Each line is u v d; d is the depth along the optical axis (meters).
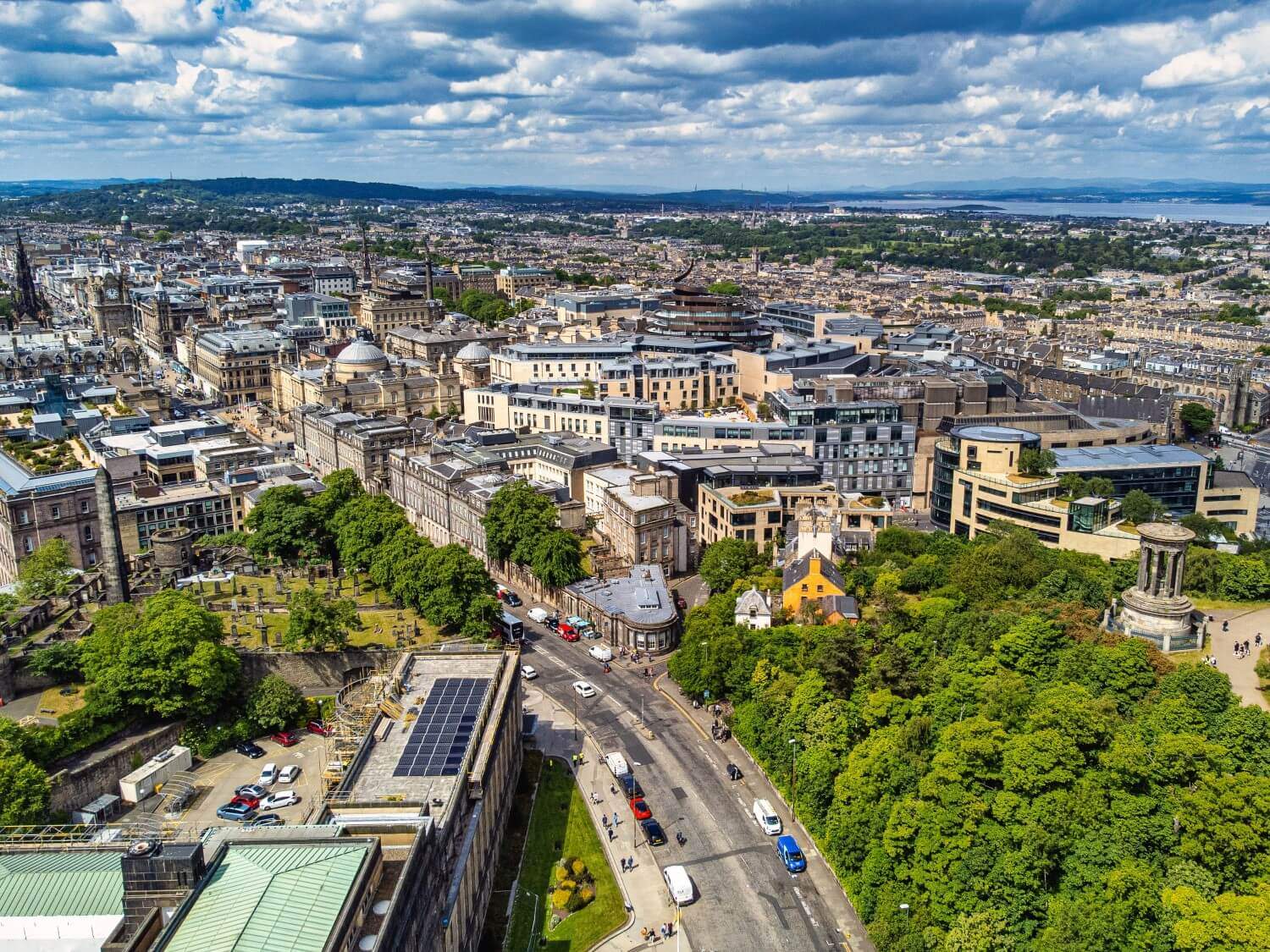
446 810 146.12
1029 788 161.88
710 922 164.62
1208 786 151.50
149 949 106.75
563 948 159.25
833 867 176.00
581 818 192.88
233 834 124.50
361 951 106.44
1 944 114.75
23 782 172.62
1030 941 146.00
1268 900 134.00
